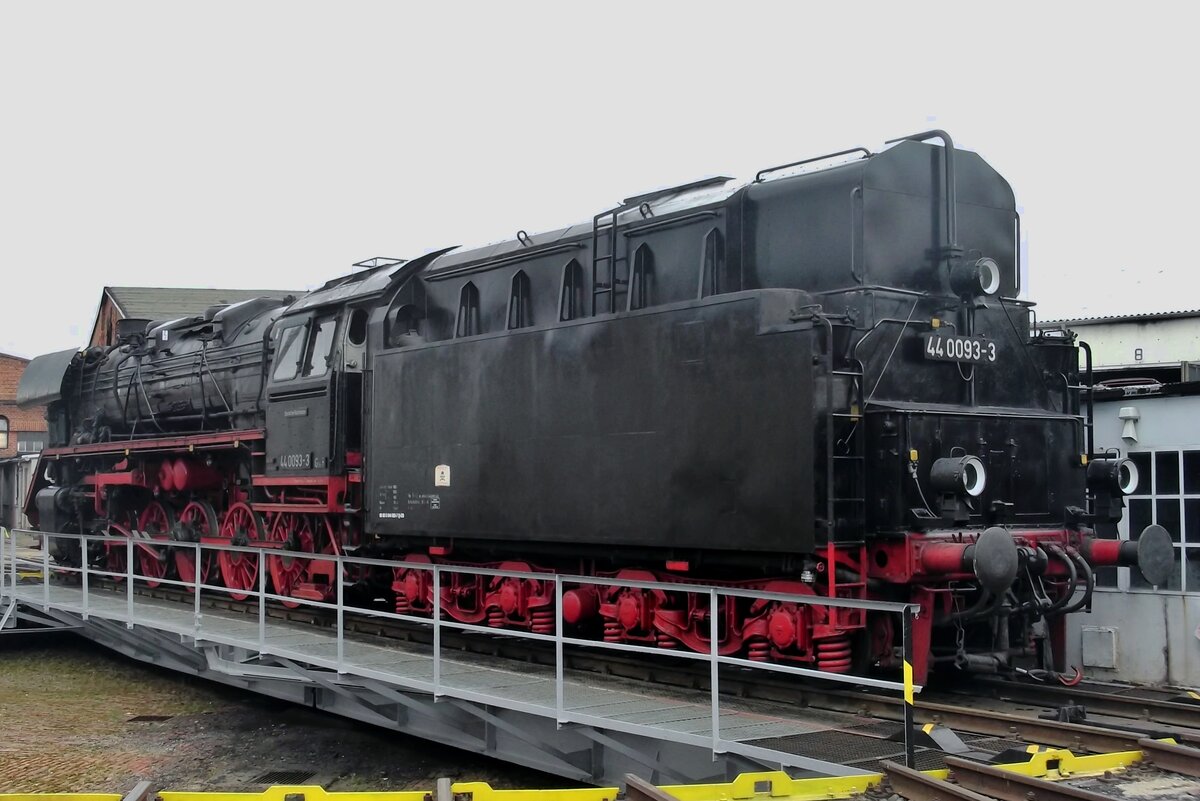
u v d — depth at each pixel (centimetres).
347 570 1538
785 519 938
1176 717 895
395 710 1137
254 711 1413
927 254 1059
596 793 703
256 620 1566
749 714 901
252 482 1656
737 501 980
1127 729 834
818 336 933
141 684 1603
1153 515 1177
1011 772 647
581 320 1152
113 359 2300
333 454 1484
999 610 941
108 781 1102
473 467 1277
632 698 963
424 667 1119
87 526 2273
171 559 1986
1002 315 1091
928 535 941
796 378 937
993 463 1010
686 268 1141
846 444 944
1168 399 1168
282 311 1752
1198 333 1988
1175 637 1120
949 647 1005
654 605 1116
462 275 1417
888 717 908
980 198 1122
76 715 1405
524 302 1316
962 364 1041
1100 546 1029
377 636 1432
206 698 1499
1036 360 1124
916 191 1059
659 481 1055
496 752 1008
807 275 1050
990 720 845
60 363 2394
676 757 854
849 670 968
